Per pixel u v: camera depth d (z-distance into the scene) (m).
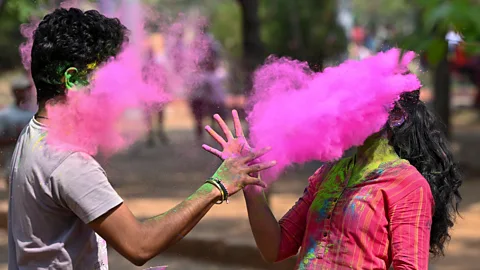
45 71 3.21
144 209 10.91
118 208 3.16
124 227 3.15
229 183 3.36
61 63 3.19
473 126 23.38
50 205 3.15
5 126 7.89
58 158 3.14
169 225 3.22
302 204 3.92
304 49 22.69
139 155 16.14
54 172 3.12
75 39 3.19
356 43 23.42
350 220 3.53
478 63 24.73
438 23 2.48
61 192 3.12
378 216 3.49
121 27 3.37
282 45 23.52
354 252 3.50
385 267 3.50
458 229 10.34
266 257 3.92
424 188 3.49
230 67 15.50
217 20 31.80
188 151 16.11
